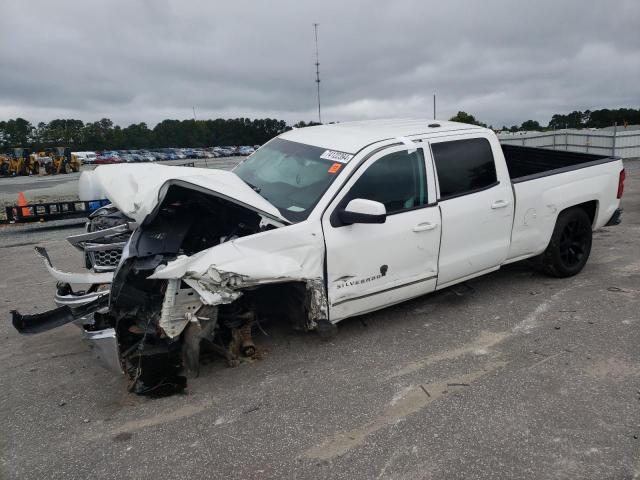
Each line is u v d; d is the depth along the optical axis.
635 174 16.08
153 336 3.79
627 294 5.36
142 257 3.75
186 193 4.22
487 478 2.82
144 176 4.32
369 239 4.17
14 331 5.09
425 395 3.64
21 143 138.00
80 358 4.43
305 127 5.63
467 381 3.80
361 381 3.84
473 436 3.17
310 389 3.75
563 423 3.26
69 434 3.36
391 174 4.37
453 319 4.88
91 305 3.87
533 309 5.05
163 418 3.48
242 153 98.19
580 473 2.84
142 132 139.88
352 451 3.08
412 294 4.61
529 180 5.26
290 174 4.57
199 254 3.57
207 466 3.00
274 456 3.06
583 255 5.95
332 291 4.07
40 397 3.82
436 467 2.92
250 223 4.07
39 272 7.47
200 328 3.65
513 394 3.61
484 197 4.86
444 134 4.77
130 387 3.76
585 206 6.05
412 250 4.44
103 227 4.81
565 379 3.78
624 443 3.06
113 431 3.37
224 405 3.60
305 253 3.88
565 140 24.19
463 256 4.81
